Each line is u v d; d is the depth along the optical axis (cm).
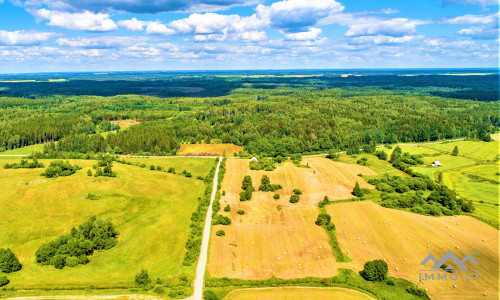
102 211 12150
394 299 7844
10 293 7875
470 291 7950
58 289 8075
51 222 11194
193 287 8300
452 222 11338
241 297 7919
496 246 9875
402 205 12525
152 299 7850
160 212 12444
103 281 8381
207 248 10000
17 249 9669
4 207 11888
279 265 9169
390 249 9850
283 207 12912
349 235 10688
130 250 9900
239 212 12338
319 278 8556
